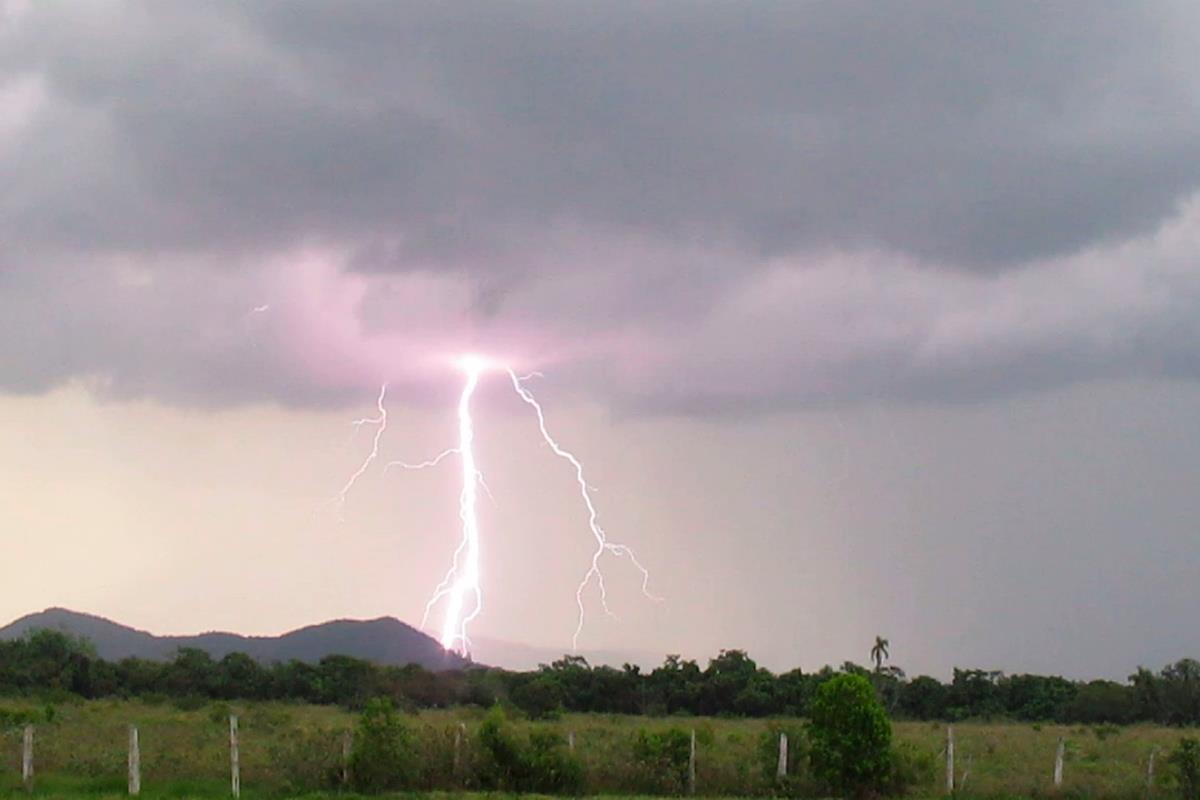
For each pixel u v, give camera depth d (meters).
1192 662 98.31
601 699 94.88
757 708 93.69
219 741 45.31
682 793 35.84
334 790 33.56
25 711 60.41
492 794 33.69
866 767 34.53
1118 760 46.75
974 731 70.81
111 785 33.00
